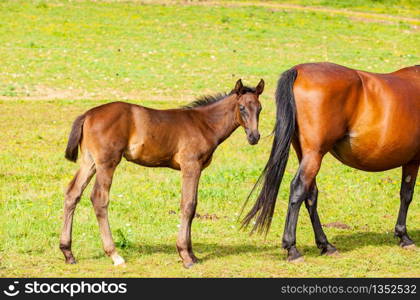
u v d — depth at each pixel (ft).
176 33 134.31
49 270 31.76
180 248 32.76
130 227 39.70
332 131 33.47
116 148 31.53
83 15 145.28
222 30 139.13
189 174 33.01
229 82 98.22
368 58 120.06
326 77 33.47
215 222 41.47
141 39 127.85
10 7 147.23
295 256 33.88
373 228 41.88
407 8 178.50
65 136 67.10
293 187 33.65
